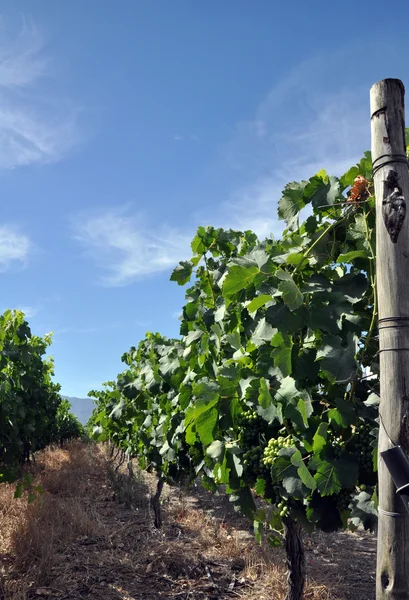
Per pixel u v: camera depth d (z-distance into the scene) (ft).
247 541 24.26
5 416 27.04
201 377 17.35
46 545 20.65
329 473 10.27
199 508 32.55
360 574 20.65
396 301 8.50
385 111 8.98
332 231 12.15
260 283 12.10
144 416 30.12
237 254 18.17
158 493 26.73
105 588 18.42
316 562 21.83
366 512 10.06
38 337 42.22
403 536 8.21
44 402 43.78
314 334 11.76
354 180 11.53
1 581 17.80
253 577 19.54
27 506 26.05
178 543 23.11
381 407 8.58
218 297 17.35
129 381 31.22
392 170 8.82
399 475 8.04
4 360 28.22
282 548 22.49
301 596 14.29
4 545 21.59
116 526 26.84
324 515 11.13
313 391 12.12
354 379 10.53
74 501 29.89
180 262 19.35
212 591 18.45
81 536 23.85
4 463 27.35
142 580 19.25
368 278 11.55
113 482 36.14
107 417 37.65
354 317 11.44
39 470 44.06
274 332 12.44
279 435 12.47
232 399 13.33
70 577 19.11
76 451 60.08
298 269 12.10
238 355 13.94
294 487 10.71
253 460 12.25
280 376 12.07
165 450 22.82
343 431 11.10
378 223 8.87
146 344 33.55
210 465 14.83
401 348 8.41
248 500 13.80
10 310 27.99
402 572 8.20
